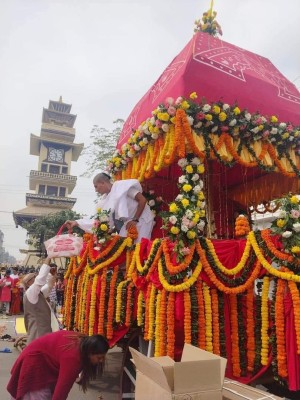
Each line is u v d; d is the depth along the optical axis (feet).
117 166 19.20
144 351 13.61
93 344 8.77
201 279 11.20
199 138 13.53
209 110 13.52
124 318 13.33
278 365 10.34
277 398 7.60
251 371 11.19
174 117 13.21
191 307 10.70
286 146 15.39
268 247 11.14
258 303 11.89
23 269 73.31
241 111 14.42
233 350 11.19
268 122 14.82
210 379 7.32
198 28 19.94
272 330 10.95
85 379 8.98
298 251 10.45
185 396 7.02
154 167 14.55
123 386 13.79
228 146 13.99
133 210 16.19
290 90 17.88
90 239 15.26
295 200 10.98
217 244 11.90
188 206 11.31
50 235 92.12
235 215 21.71
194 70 14.70
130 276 13.57
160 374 7.29
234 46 18.66
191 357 8.61
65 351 8.92
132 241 14.76
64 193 169.07
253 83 15.94
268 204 20.02
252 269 11.74
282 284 10.79
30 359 9.14
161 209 20.52
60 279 44.04
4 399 14.89
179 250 10.78
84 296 15.26
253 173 20.30
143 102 19.07
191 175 12.99
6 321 41.52
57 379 9.27
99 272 14.46
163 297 11.02
